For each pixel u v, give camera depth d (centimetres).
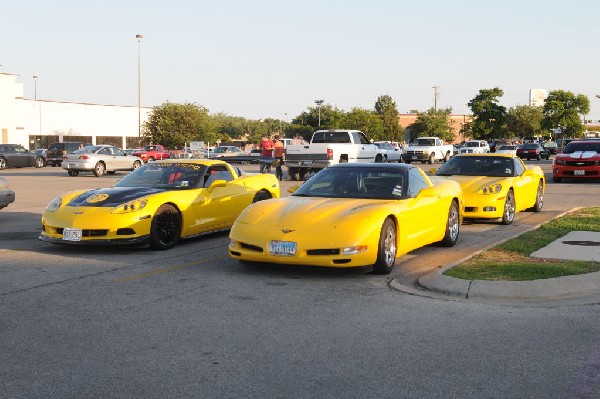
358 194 854
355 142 2714
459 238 1075
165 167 1050
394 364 454
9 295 649
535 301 645
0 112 5422
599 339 514
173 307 606
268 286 699
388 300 642
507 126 10331
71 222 880
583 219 1209
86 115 6662
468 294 659
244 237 754
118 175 3247
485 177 1291
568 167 2367
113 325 546
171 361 457
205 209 1000
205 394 398
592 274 707
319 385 414
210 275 755
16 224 1220
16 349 482
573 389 407
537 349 488
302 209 778
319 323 557
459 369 444
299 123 9700
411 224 834
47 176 3045
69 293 659
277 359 463
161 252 913
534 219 1333
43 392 400
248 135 10231
